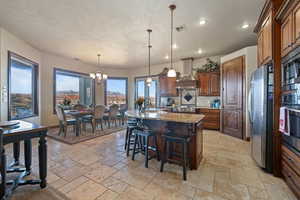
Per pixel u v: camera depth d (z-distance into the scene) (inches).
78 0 91.9
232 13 105.7
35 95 182.9
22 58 156.1
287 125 70.7
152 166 96.7
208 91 205.5
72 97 241.9
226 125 178.9
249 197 66.7
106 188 73.0
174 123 100.7
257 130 95.0
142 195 67.8
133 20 115.8
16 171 85.1
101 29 131.2
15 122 80.4
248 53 152.9
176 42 162.2
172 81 235.3
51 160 104.9
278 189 72.4
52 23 121.0
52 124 208.2
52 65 207.6
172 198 65.8
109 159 107.2
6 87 133.7
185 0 91.2
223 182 78.4
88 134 175.5
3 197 59.5
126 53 202.1
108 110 217.6
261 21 99.8
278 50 82.4
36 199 65.2
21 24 122.8
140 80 298.2
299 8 62.4
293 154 67.9
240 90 160.1
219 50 188.9
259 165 94.8
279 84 82.4
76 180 80.0
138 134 103.1
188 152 93.2
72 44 168.1
